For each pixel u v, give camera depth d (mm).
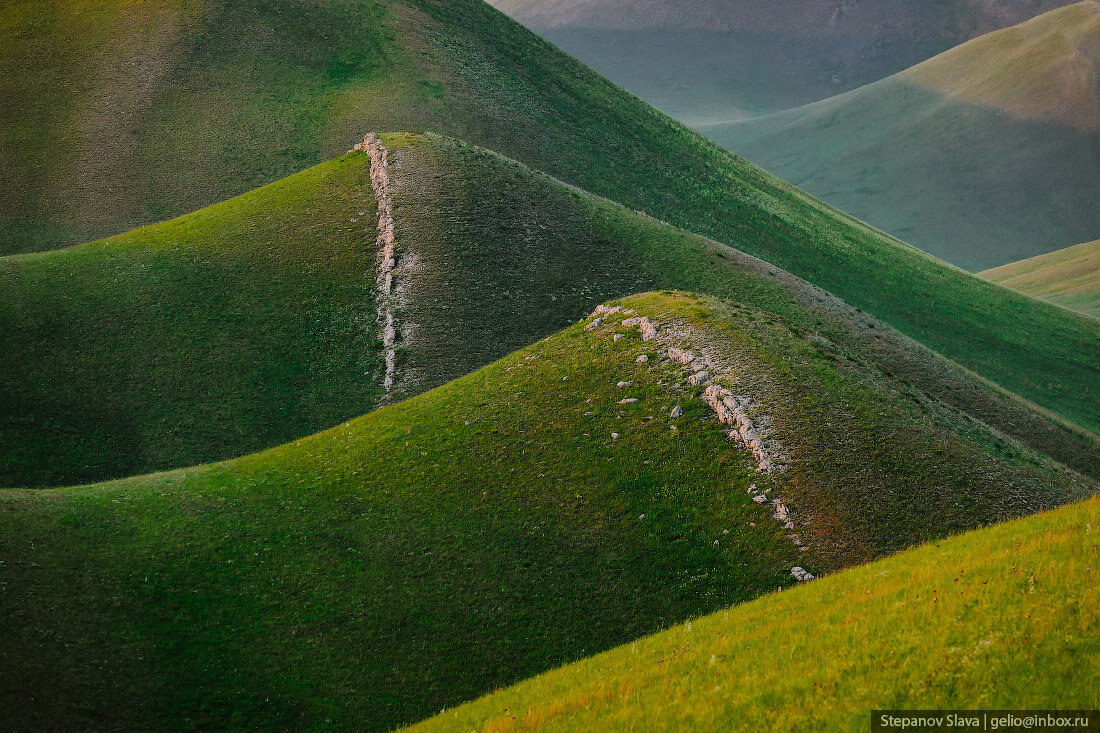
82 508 41906
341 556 40688
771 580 38312
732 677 18734
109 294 77562
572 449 47250
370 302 80125
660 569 39781
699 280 93875
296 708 32031
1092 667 14477
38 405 64812
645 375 51156
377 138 101875
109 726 29016
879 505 41188
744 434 45094
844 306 98750
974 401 85062
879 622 18812
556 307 83812
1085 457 83000
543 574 39906
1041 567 18203
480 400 53594
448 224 88875
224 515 43594
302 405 70375
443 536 42219
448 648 35750
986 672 15375
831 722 15422
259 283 81688
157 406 67625
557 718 19594
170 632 34406
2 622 31359
